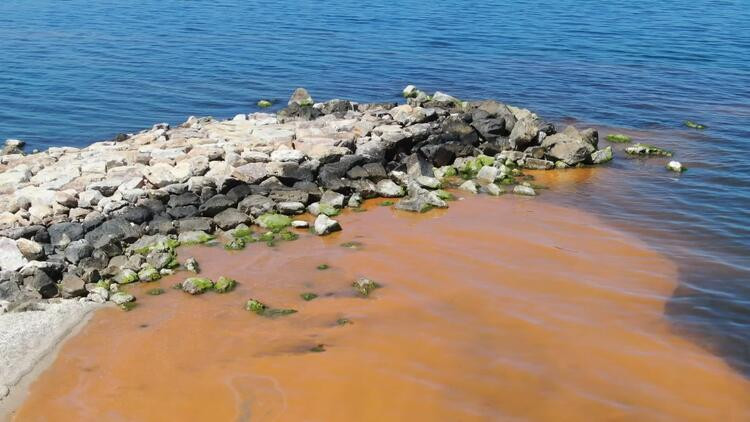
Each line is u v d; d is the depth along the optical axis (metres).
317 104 45.06
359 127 38.66
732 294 25.52
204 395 19.97
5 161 34.91
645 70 62.44
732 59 66.94
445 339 22.56
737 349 22.34
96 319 23.59
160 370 21.05
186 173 32.38
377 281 26.09
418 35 76.31
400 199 33.97
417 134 38.59
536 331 23.02
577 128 46.94
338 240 29.52
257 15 87.38
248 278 26.36
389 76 59.16
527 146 40.28
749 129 46.38
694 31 81.31
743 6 101.94
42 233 27.56
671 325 23.55
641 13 94.44
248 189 32.53
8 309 23.72
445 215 32.22
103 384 20.45
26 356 21.55
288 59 64.19
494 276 26.52
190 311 24.12
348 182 34.06
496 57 66.69
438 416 19.17
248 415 19.19
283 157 34.09
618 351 22.08
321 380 20.56
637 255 28.47
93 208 29.84
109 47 67.31
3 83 54.62
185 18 84.25
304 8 93.56
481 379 20.67
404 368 21.11
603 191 35.69
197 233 29.44
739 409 19.64
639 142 43.97
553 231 30.62
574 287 25.80
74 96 51.91
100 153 35.28
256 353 21.84
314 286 25.78
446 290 25.47
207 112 49.19
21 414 19.33
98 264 26.80
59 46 67.25
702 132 45.91
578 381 20.64
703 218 32.25
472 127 40.47
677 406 19.69
